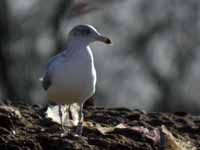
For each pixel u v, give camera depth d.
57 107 11.67
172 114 12.61
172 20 28.97
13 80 27.83
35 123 11.30
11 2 28.03
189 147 10.94
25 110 12.02
